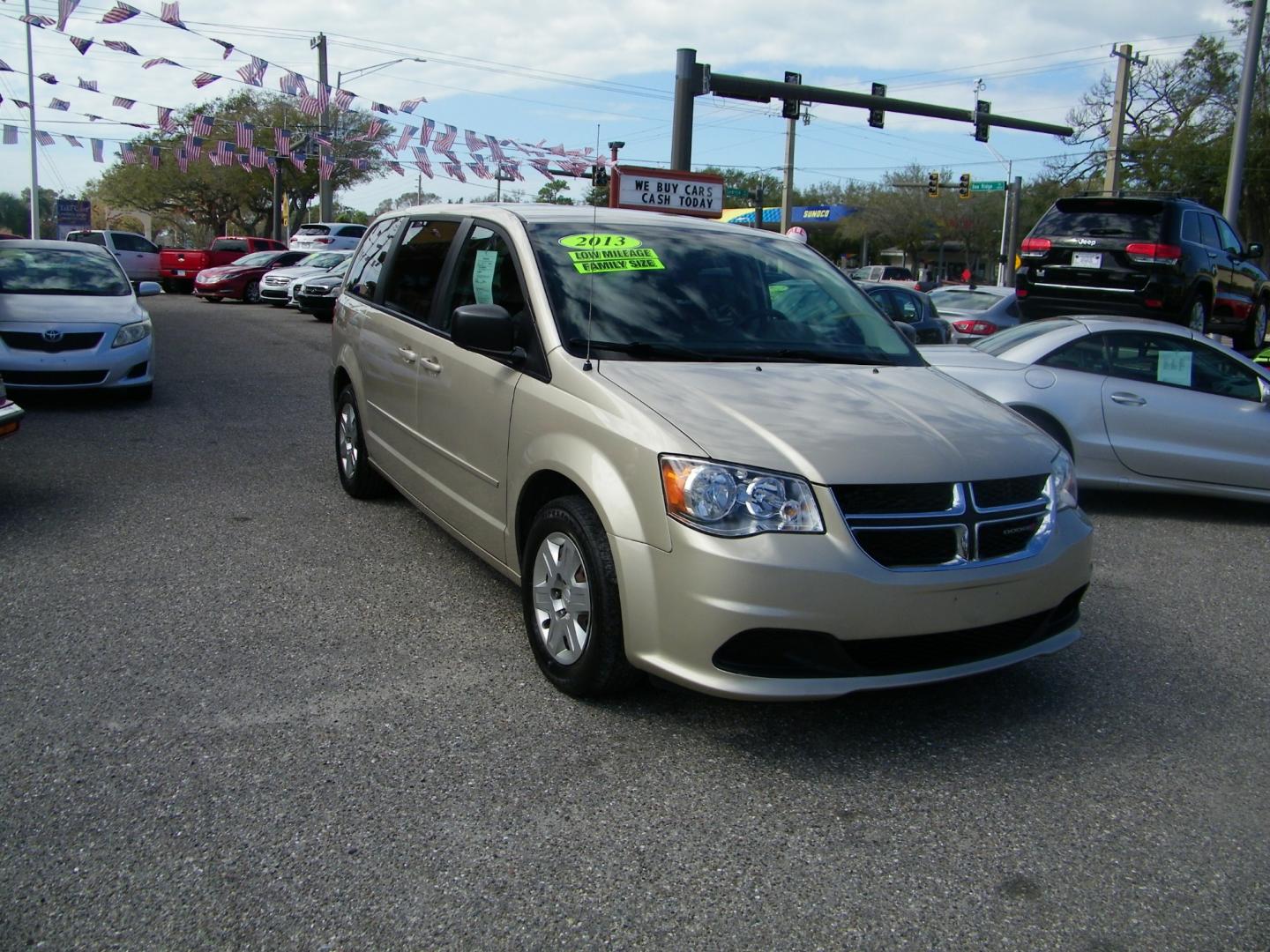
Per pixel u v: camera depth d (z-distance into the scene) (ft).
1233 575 19.74
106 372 31.65
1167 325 25.00
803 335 15.15
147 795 10.39
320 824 10.02
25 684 12.75
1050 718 13.01
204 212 157.38
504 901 9.00
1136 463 24.14
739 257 16.26
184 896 8.89
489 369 14.70
